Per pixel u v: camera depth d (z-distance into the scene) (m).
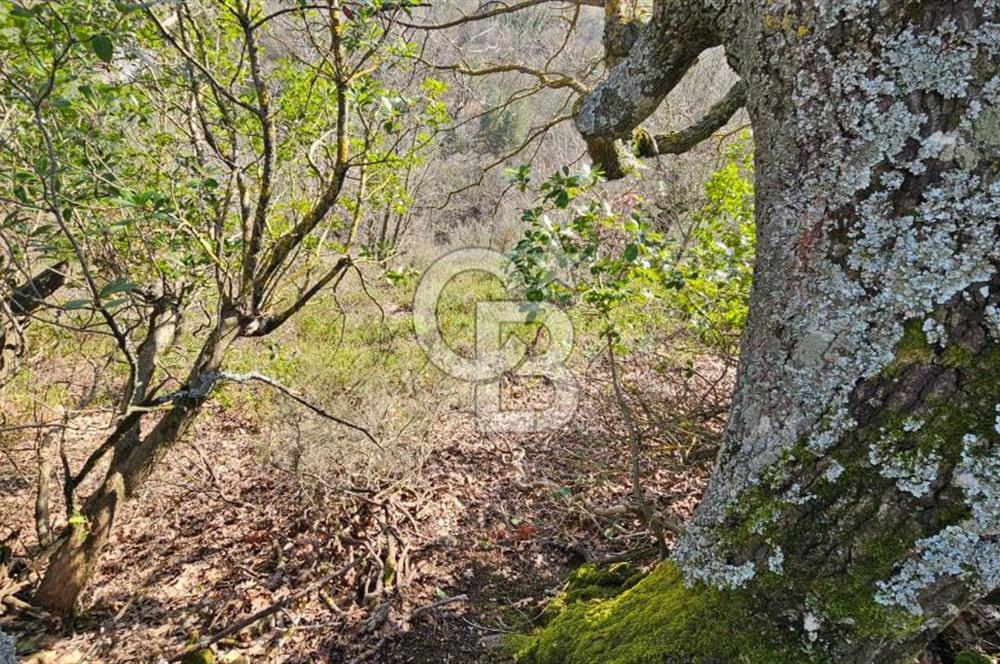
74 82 2.20
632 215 2.57
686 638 1.39
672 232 4.91
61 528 3.27
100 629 2.69
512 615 2.69
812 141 1.23
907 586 1.16
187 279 2.86
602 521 3.38
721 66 7.81
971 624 1.79
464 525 3.51
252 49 2.10
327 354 5.84
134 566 3.23
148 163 2.80
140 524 3.62
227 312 2.59
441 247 9.84
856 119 1.16
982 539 1.10
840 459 1.22
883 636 1.18
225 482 4.06
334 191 2.52
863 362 1.19
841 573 1.22
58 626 2.63
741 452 1.43
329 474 3.76
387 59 2.69
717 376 4.14
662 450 3.33
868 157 1.15
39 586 2.69
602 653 1.53
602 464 3.87
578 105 2.48
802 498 1.28
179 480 4.04
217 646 2.56
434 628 2.63
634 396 3.83
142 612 2.85
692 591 1.49
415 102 2.88
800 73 1.24
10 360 2.96
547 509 3.63
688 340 3.89
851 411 1.21
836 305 1.22
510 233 9.45
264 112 2.24
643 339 3.81
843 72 1.16
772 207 1.35
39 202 2.19
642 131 2.91
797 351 1.29
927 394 1.13
